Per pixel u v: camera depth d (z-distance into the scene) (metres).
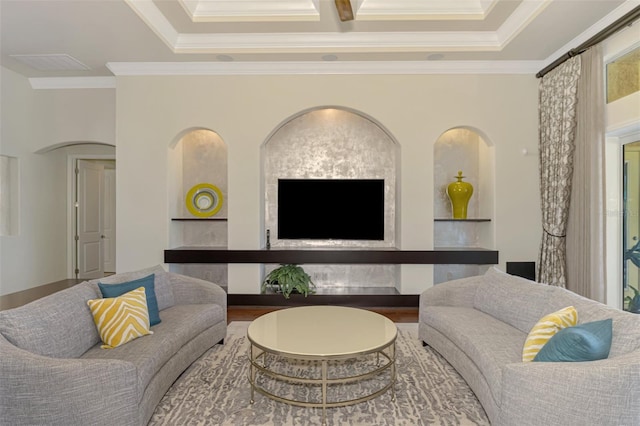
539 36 4.00
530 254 4.79
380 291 5.14
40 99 5.47
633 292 3.66
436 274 5.30
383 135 5.38
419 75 4.79
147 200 4.88
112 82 5.38
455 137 5.37
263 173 5.12
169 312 3.22
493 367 2.22
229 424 2.26
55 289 5.71
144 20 3.71
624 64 3.56
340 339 2.50
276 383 2.78
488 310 3.14
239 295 4.86
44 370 1.89
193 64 4.74
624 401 1.70
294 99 4.82
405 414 2.38
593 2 3.38
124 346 2.49
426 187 4.82
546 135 4.51
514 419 1.91
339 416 2.35
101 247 7.32
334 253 4.78
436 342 3.22
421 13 3.96
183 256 4.83
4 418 1.92
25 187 5.54
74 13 3.55
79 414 1.90
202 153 5.45
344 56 4.52
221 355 3.29
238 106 4.84
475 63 4.69
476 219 4.98
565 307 2.43
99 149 6.55
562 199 4.16
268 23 4.04
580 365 1.80
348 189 5.32
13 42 4.17
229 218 4.86
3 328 2.05
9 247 5.37
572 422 1.76
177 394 2.61
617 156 3.82
